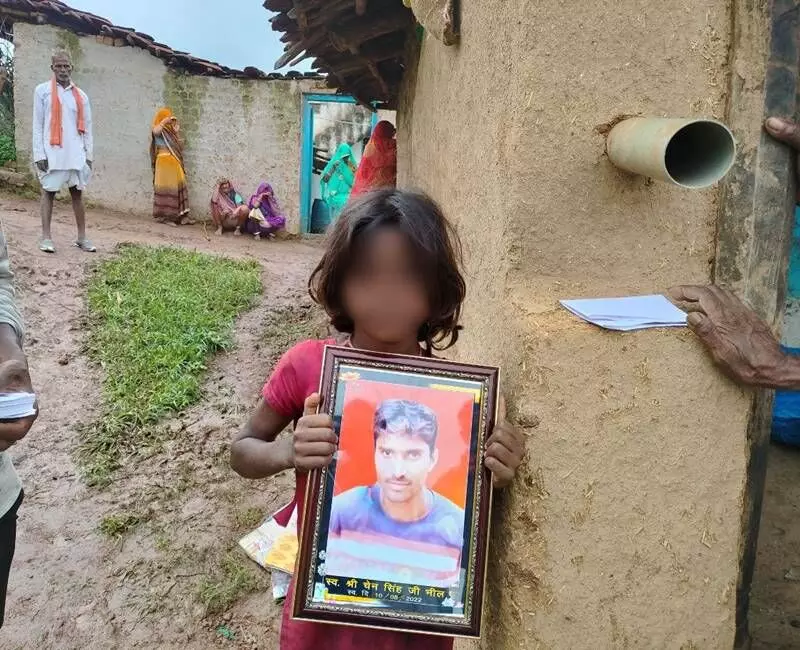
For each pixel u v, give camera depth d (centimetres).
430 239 139
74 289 602
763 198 166
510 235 156
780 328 174
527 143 152
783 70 162
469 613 136
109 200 1093
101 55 1055
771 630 238
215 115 1131
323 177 1180
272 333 573
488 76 190
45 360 488
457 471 140
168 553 321
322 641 148
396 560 137
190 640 271
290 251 1033
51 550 321
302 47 514
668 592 159
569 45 150
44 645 269
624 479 153
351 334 159
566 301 154
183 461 391
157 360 488
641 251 161
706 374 156
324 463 132
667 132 126
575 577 153
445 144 291
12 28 1040
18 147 1027
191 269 712
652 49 154
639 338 150
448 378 142
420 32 430
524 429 148
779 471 356
